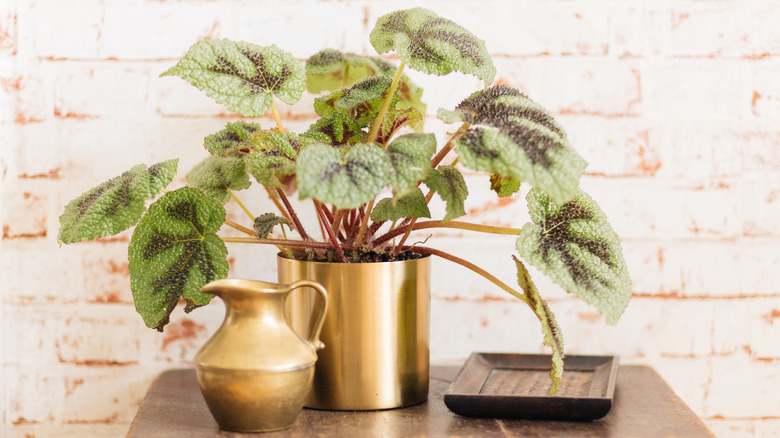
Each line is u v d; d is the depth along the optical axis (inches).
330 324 64.6
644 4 72.7
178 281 64.0
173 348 73.7
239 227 67.7
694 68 72.9
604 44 72.8
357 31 72.8
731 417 74.4
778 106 73.2
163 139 73.0
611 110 73.1
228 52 63.3
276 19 72.7
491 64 63.8
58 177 72.8
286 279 65.6
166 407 66.5
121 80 72.7
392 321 65.0
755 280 73.9
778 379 74.2
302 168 59.5
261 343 61.9
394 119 65.6
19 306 73.2
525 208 73.4
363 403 65.1
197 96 72.9
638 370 72.4
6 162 72.7
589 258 62.7
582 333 74.0
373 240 66.7
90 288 73.3
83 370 73.6
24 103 72.5
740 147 73.3
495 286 73.8
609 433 63.0
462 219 73.4
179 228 64.4
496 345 74.1
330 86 72.1
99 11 72.3
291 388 62.1
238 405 61.9
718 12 72.8
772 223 73.6
